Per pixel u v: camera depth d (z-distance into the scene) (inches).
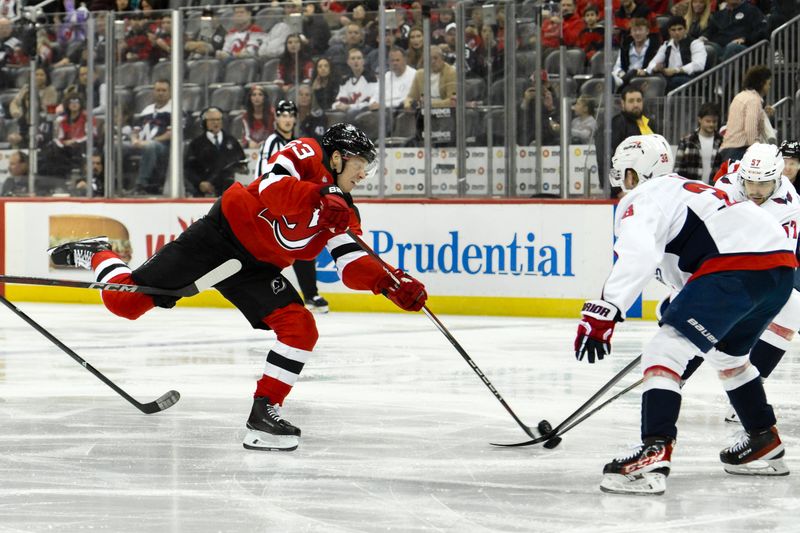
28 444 388.2
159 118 976.3
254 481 329.7
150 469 347.3
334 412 454.6
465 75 892.0
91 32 987.9
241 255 386.6
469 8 884.6
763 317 324.5
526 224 872.3
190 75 962.7
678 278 325.1
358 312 910.4
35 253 1019.3
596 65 857.5
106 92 989.2
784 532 270.1
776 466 336.8
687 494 312.2
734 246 310.8
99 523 280.1
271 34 935.7
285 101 816.3
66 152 1010.7
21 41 1012.5
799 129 878.4
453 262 896.3
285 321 386.9
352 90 920.3
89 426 423.2
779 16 882.1
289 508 295.7
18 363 603.5
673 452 374.3
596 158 860.6
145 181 986.1
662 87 868.0
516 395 497.0
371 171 388.5
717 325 308.8
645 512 290.5
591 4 856.9
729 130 812.0
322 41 922.7
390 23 905.5
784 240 320.5
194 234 390.3
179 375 557.0
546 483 327.0
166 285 390.0
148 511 292.5
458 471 344.2
